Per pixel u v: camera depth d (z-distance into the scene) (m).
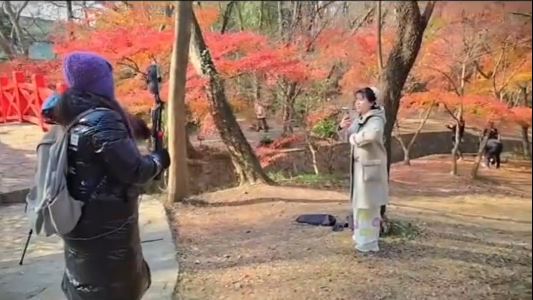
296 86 7.50
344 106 7.39
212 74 6.06
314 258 3.69
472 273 3.60
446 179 9.25
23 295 2.69
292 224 4.65
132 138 1.86
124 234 1.90
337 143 7.84
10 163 2.92
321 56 7.23
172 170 5.30
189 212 5.04
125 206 1.88
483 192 8.14
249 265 3.55
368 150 3.69
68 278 1.95
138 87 4.65
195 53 5.98
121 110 1.86
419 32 4.34
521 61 8.27
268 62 6.29
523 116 8.71
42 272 2.90
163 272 3.37
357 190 3.79
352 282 3.26
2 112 3.02
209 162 6.68
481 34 7.89
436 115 12.14
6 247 3.03
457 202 7.38
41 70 3.15
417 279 3.39
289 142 7.70
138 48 4.60
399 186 8.48
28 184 2.95
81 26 4.21
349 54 7.07
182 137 5.30
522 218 6.35
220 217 4.91
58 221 1.77
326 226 4.55
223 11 6.52
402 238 4.26
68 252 1.92
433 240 4.39
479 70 8.79
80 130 1.77
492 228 5.66
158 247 3.85
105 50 4.35
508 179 9.38
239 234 4.32
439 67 8.47
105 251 1.88
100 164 1.79
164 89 5.31
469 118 9.47
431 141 11.78
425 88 9.06
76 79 1.80
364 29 6.95
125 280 1.95
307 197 5.95
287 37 7.12
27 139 2.80
